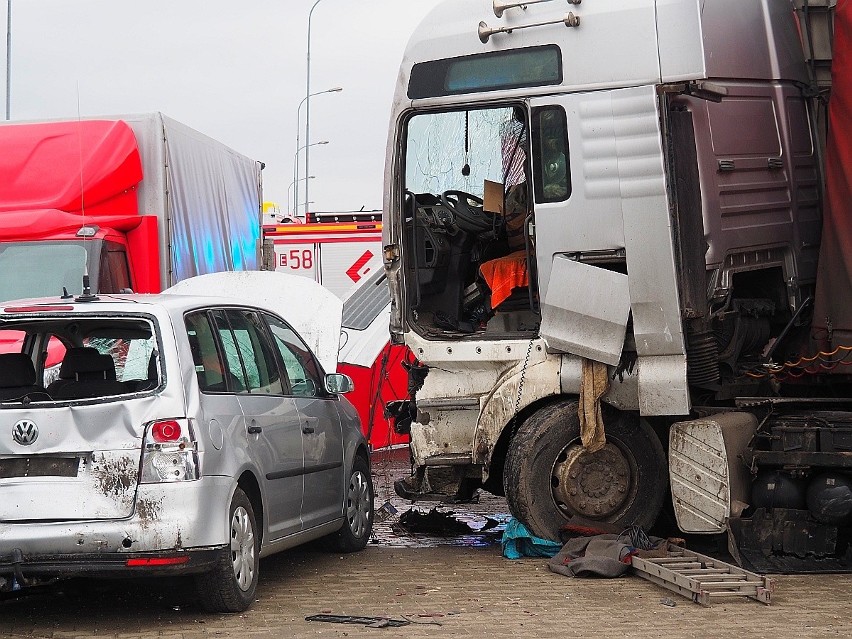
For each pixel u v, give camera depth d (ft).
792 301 34.04
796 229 34.27
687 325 30.86
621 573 28.63
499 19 32.32
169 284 44.14
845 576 28.53
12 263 40.60
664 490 32.12
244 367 26.66
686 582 25.82
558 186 31.58
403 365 34.71
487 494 45.83
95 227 41.22
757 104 33.27
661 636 22.29
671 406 30.53
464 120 34.45
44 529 22.47
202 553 23.00
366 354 53.72
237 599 24.23
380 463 53.01
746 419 30.27
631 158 30.73
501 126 34.50
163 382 23.38
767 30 33.99
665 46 30.53
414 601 25.76
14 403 23.21
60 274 40.19
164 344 23.77
